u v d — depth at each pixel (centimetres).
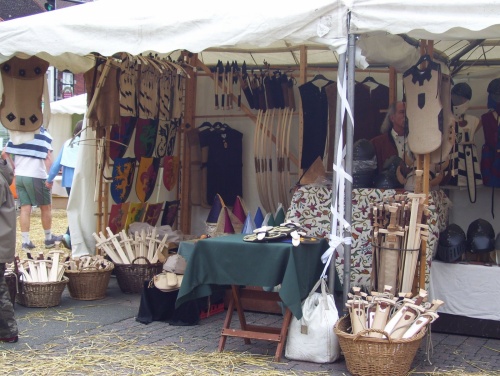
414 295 468
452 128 500
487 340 516
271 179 737
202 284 455
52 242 909
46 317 566
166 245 685
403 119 597
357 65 474
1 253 457
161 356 462
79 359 453
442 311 530
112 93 675
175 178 795
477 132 668
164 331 531
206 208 796
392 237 461
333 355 451
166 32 477
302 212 560
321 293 464
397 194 506
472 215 668
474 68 684
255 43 457
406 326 423
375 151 592
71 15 514
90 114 662
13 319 488
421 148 491
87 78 662
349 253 460
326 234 554
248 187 779
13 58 598
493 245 532
